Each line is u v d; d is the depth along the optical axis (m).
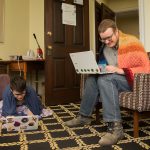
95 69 1.75
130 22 6.64
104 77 1.76
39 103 2.13
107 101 1.70
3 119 1.86
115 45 1.94
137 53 1.84
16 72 3.53
